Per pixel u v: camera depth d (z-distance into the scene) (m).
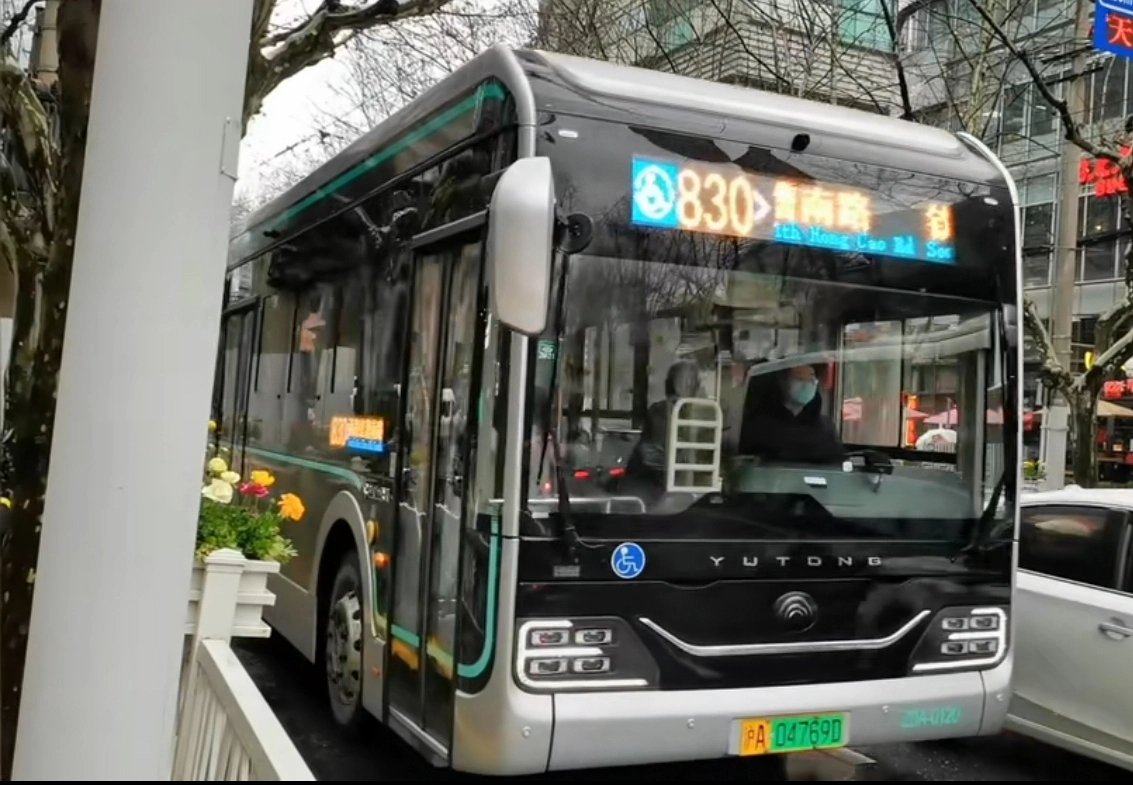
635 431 3.94
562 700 3.69
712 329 4.14
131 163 2.43
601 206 3.98
